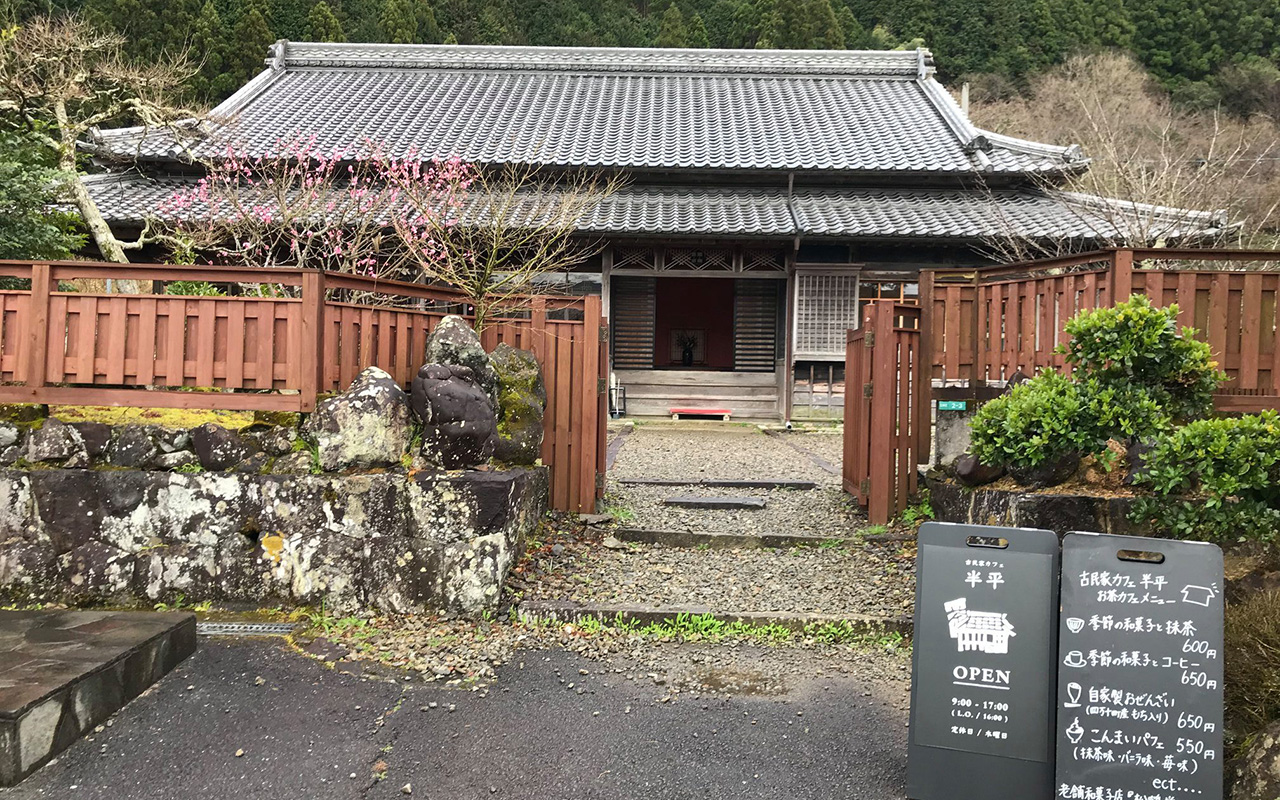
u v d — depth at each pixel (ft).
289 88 57.62
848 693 12.30
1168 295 15.69
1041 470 16.15
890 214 42.75
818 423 44.65
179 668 12.35
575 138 49.14
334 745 10.53
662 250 43.88
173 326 14.64
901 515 19.69
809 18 104.27
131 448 14.84
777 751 10.62
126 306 14.70
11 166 21.21
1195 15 106.42
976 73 105.91
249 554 14.55
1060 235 39.93
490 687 12.21
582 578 16.11
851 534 19.01
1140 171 46.39
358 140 47.52
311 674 12.34
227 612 14.33
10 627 12.23
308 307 14.46
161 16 74.28
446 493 14.35
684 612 14.55
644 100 57.26
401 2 93.86
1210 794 8.46
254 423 15.15
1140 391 13.99
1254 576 12.28
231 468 14.74
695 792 9.72
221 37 76.48
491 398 16.26
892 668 13.19
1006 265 19.40
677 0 119.24
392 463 14.79
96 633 11.98
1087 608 8.96
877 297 44.47
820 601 15.30
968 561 9.45
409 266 33.45
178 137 32.04
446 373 15.35
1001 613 9.27
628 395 48.32
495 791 9.66
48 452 14.82
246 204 35.42
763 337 48.83
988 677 9.21
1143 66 106.22
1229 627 10.35
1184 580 8.82
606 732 11.02
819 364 44.80
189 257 27.96
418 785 9.74
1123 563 8.96
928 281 20.29
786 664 13.26
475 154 46.32
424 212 26.89
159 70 30.35
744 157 46.24
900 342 19.77
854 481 21.63
